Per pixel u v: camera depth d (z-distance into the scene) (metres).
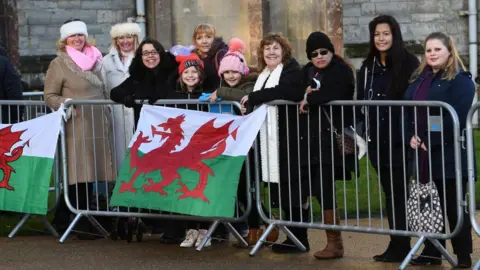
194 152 8.43
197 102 8.67
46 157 9.10
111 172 9.43
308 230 9.48
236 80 8.67
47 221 9.31
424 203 7.62
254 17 17.09
